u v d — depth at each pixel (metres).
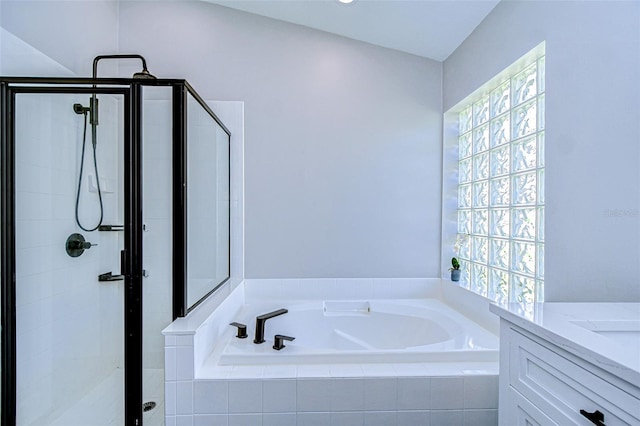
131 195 1.75
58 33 1.92
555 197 1.44
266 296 2.47
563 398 0.84
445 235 2.54
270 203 2.47
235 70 2.45
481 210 2.22
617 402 0.69
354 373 1.41
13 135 1.63
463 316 2.15
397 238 2.52
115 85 1.69
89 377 1.90
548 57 1.47
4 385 1.60
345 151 2.49
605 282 1.20
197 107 1.85
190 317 1.58
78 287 1.91
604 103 1.20
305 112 2.47
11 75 1.64
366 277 2.51
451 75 2.41
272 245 2.48
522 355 1.00
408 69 2.51
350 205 2.50
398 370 1.44
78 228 1.92
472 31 2.12
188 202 1.69
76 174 1.89
